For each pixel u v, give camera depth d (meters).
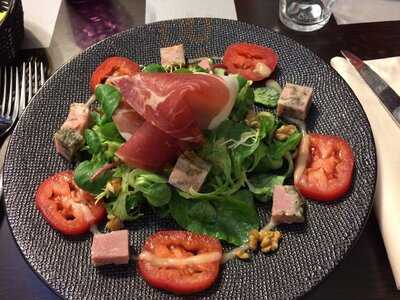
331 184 0.26
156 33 0.34
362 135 0.28
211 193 0.26
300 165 0.28
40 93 0.32
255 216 0.26
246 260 0.25
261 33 0.33
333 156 0.28
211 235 0.26
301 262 0.24
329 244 0.25
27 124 0.30
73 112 0.30
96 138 0.28
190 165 0.27
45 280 0.25
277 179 0.27
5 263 0.28
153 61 0.33
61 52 0.38
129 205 0.27
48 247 0.26
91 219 0.26
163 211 0.27
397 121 0.30
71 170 0.29
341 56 0.36
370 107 0.31
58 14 0.40
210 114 0.27
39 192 0.28
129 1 0.41
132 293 0.24
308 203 0.26
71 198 0.27
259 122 0.28
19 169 0.29
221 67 0.32
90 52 0.33
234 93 0.27
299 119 0.30
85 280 0.25
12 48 0.36
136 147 0.27
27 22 0.39
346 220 0.25
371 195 0.26
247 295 0.24
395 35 0.37
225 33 0.34
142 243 0.26
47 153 0.29
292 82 0.31
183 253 0.25
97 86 0.30
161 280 0.24
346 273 0.26
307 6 0.39
